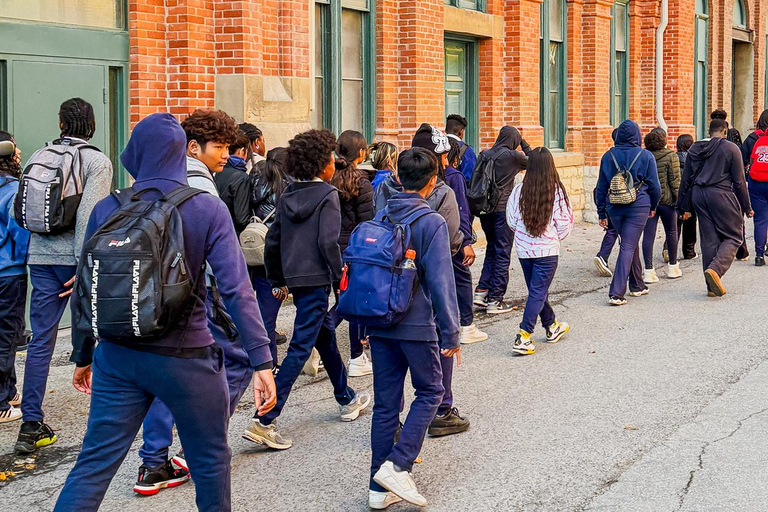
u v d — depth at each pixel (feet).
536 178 24.98
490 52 48.52
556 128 57.62
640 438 18.79
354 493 16.29
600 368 24.23
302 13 33.88
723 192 33.71
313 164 18.17
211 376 11.93
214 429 12.11
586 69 58.70
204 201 11.99
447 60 47.14
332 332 19.42
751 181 40.42
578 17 57.62
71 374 23.61
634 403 21.15
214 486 12.23
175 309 11.35
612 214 32.63
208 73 31.24
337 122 39.22
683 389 22.21
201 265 11.97
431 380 15.39
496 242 31.37
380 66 41.50
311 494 16.25
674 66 69.21
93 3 28.50
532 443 18.60
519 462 17.57
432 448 18.40
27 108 26.53
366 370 23.86
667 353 25.71
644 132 68.03
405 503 15.83
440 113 44.06
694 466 17.21
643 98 67.87
